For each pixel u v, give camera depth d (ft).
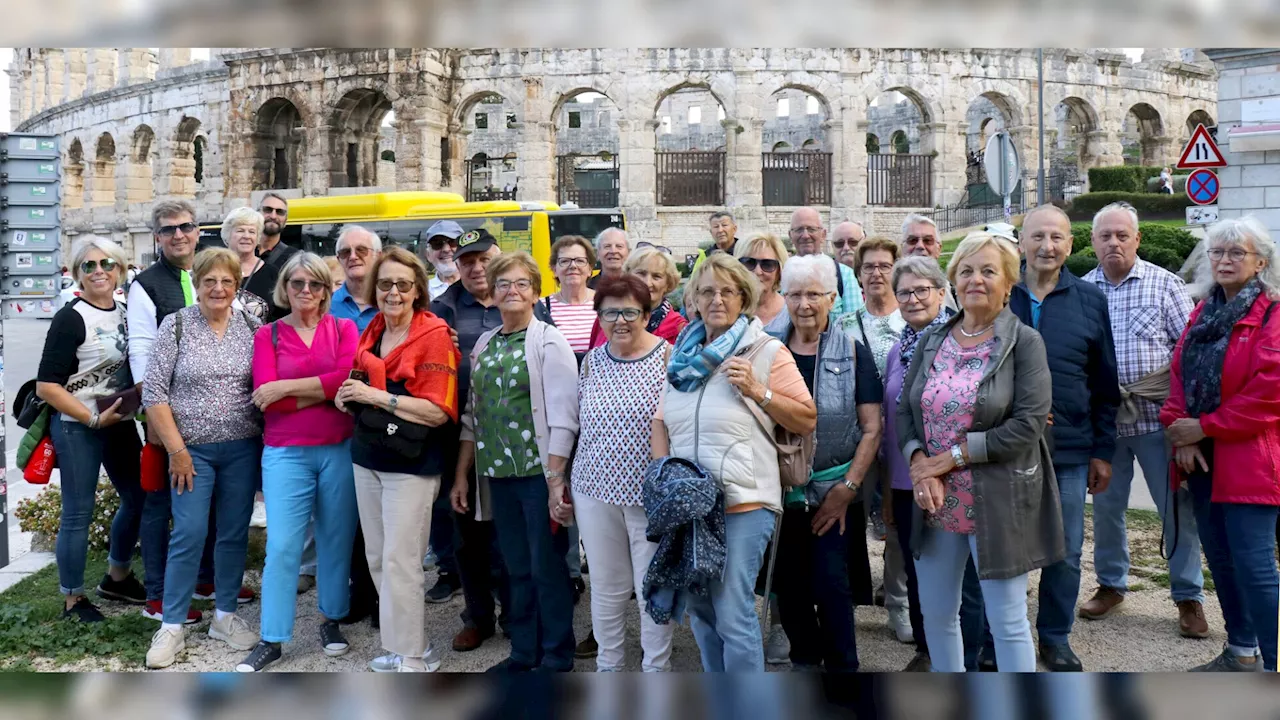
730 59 111.55
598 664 21.02
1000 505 17.38
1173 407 22.34
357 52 114.11
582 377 21.47
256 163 124.06
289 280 24.03
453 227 35.22
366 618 27.58
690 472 17.76
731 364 18.30
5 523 30.25
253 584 30.14
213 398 24.04
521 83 115.03
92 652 24.64
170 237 26.89
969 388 17.81
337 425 24.13
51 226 32.71
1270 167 56.44
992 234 18.57
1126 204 25.63
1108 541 26.45
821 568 20.97
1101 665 23.07
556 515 21.65
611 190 121.60
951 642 18.62
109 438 27.07
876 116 177.88
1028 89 120.06
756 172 112.06
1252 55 56.24
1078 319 22.40
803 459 19.77
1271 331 20.13
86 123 165.58
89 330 25.72
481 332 27.50
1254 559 20.11
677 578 17.63
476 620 25.36
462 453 24.25
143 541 26.84
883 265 24.86
